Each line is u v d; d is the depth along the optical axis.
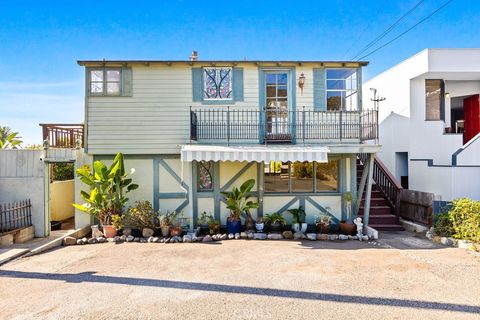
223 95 13.46
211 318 5.69
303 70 13.53
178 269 8.36
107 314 5.85
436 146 16.70
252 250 10.25
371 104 20.47
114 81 13.23
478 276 7.69
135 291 6.89
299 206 13.66
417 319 5.61
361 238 11.68
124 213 12.97
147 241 11.50
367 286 7.11
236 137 13.27
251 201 13.16
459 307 6.05
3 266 8.70
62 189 16.62
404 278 7.59
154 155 13.48
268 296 6.61
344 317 5.70
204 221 13.34
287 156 11.43
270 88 13.62
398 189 13.93
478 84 17.67
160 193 13.50
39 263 8.98
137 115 13.23
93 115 13.12
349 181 13.80
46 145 13.00
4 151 12.80
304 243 11.25
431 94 17.06
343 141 13.54
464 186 13.48
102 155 13.38
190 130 12.36
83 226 13.20
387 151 18.77
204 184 13.70
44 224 12.79
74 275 7.94
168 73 13.30
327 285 7.19
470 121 18.22
